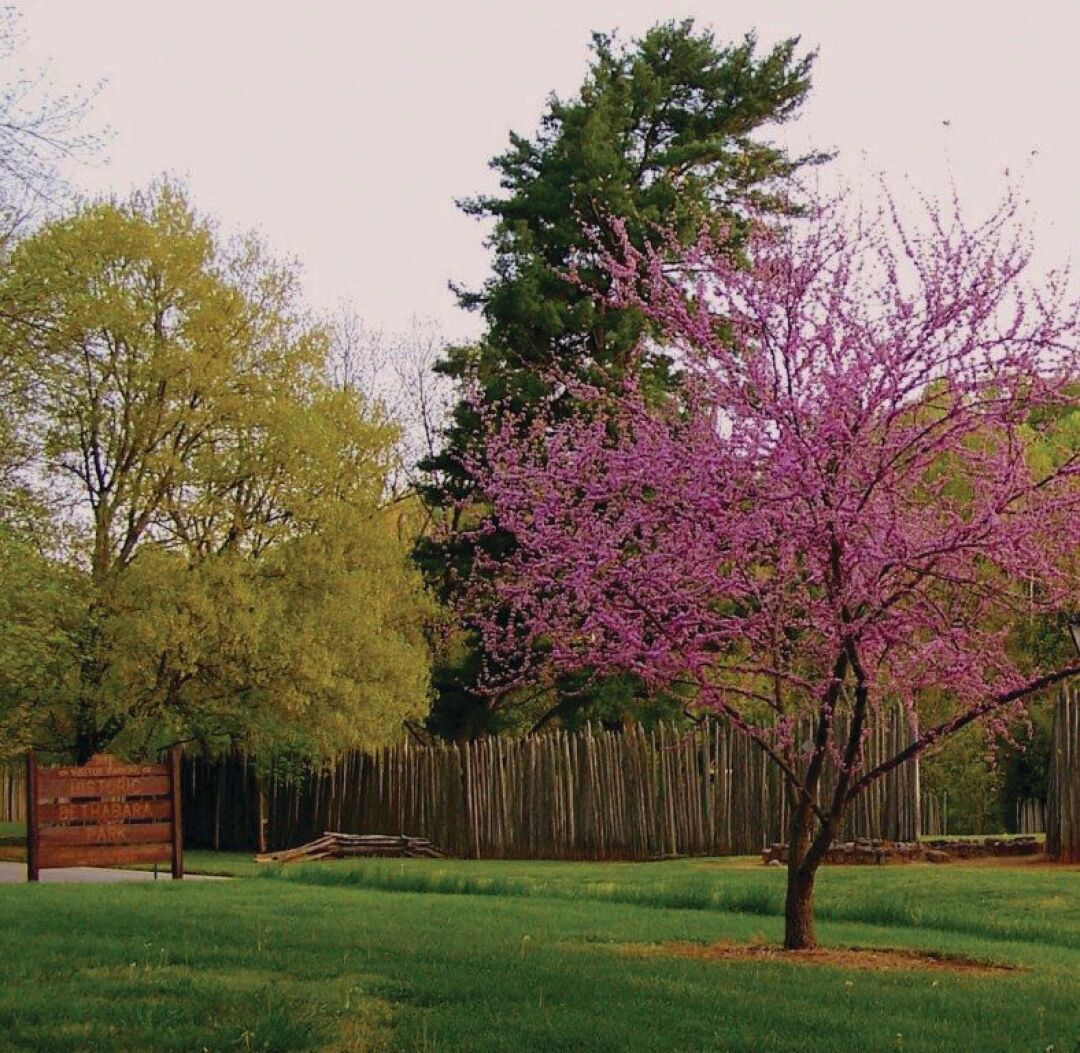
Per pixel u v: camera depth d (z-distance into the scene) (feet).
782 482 33.14
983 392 34.37
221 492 91.50
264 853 93.45
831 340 34.32
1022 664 94.22
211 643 85.61
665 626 35.27
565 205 101.71
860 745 35.83
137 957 31.76
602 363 96.07
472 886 55.77
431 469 108.47
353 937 35.94
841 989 29.01
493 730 110.01
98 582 90.07
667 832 75.82
